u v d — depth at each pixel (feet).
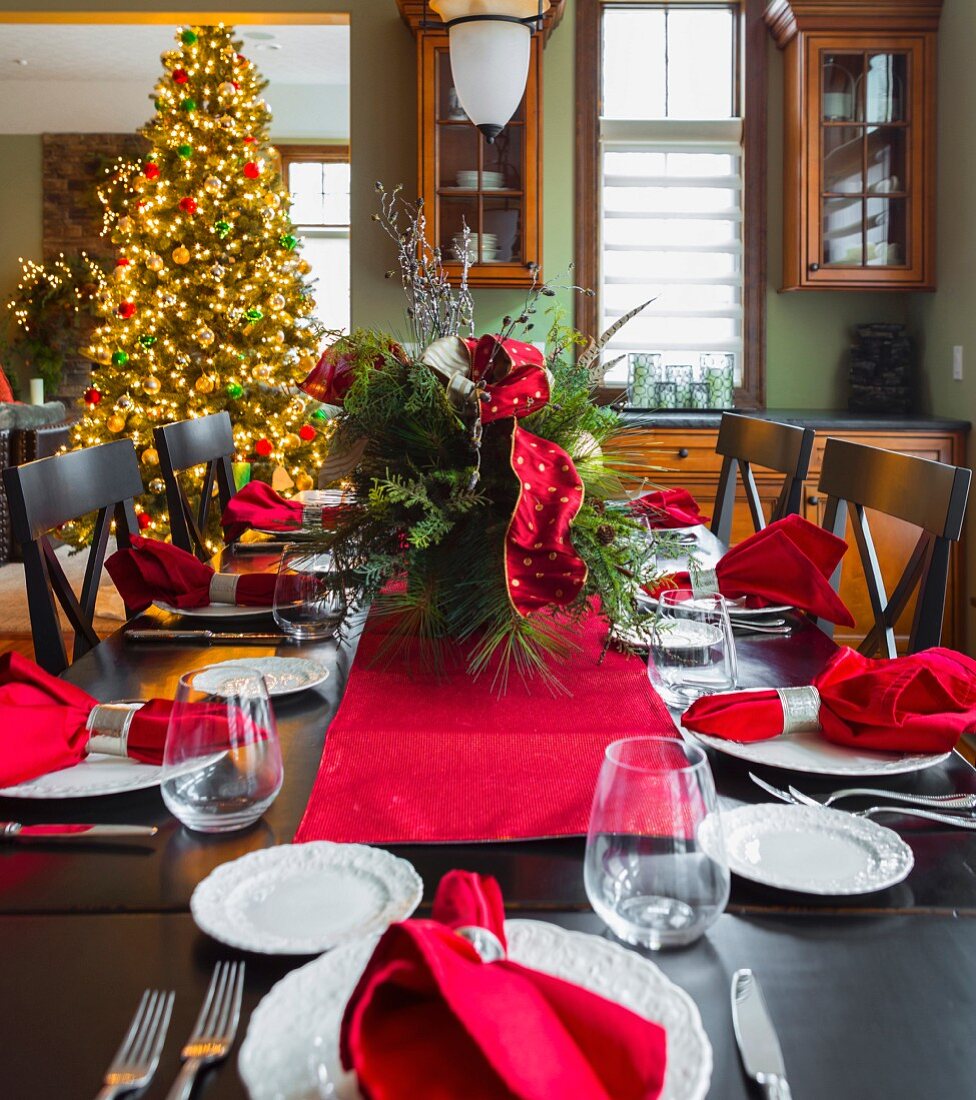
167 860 2.84
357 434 4.70
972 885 2.70
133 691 4.21
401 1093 1.57
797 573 5.21
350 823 3.03
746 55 14.25
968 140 12.57
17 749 3.22
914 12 13.14
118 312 17.25
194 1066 2.00
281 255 17.70
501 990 1.70
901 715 3.47
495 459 4.50
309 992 2.08
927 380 13.96
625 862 2.37
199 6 14.14
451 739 3.65
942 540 5.56
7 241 32.35
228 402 17.30
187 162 17.30
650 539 4.78
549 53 14.28
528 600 4.14
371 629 5.13
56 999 2.23
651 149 14.44
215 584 5.49
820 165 13.41
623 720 3.85
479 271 13.19
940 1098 1.94
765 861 2.77
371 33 14.05
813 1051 2.07
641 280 14.57
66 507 6.03
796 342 14.57
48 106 31.68
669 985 2.10
